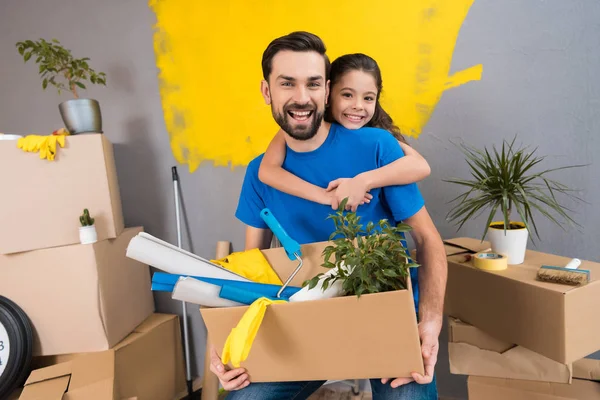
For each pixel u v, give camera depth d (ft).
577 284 3.24
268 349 2.74
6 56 6.27
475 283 3.85
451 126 5.01
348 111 4.11
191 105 5.78
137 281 5.65
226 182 5.82
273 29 5.38
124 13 5.81
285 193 3.96
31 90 6.25
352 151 3.83
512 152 4.90
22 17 6.15
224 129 5.71
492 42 4.78
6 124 6.42
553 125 4.77
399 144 3.91
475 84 4.88
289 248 3.29
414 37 4.96
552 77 4.70
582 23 4.56
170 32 5.70
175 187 5.76
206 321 2.71
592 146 4.70
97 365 4.59
